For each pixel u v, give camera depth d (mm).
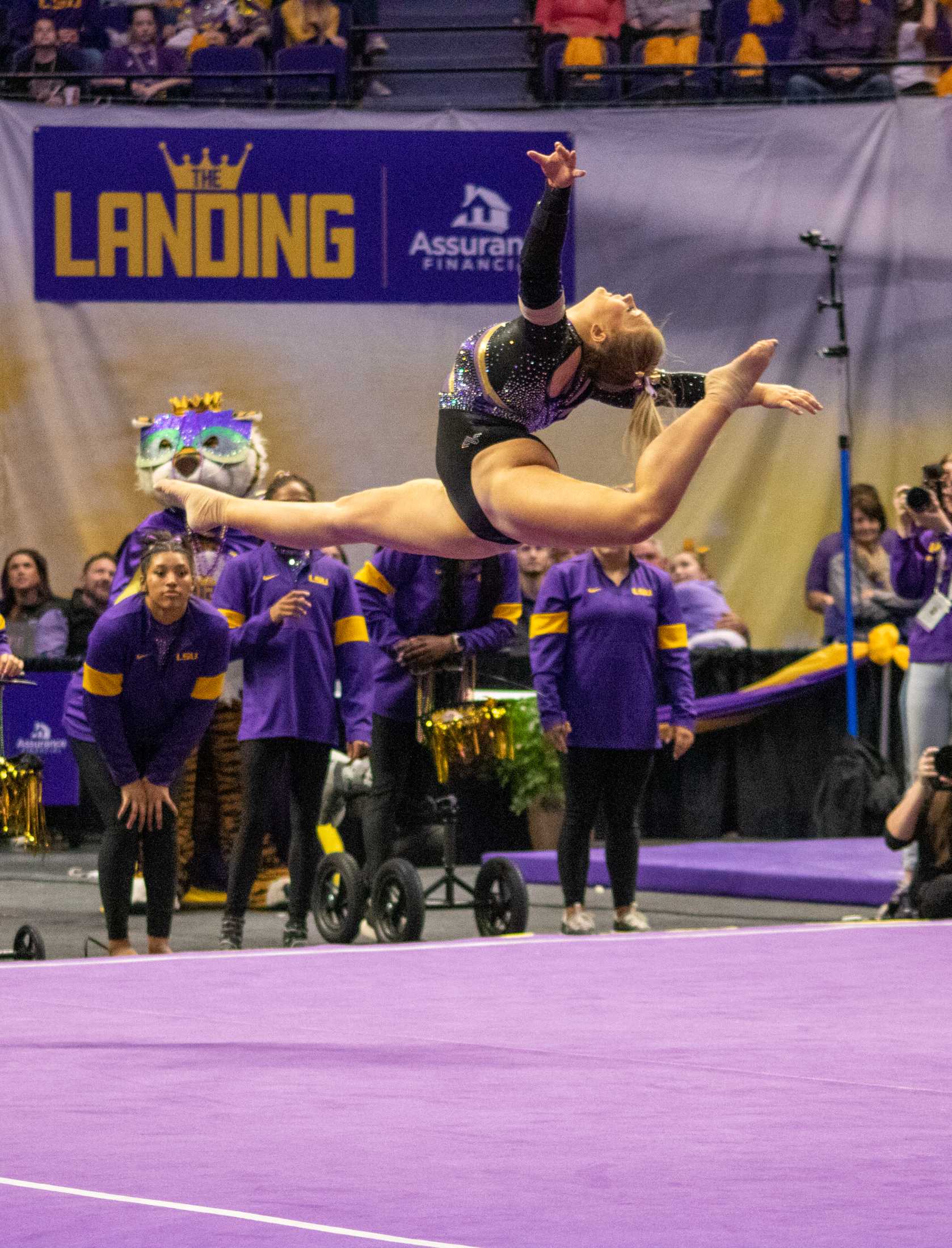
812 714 17656
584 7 22703
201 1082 5879
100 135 19266
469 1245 3984
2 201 19344
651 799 17891
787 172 19578
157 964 8898
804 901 13188
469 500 6562
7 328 19422
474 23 23672
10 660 10516
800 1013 7277
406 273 19500
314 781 10922
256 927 12273
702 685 17703
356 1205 4336
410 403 19672
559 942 9711
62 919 12766
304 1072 6039
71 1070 6078
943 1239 4023
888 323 19578
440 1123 5262
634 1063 6191
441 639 11070
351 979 8352
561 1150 4926
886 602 16875
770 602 19578
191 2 22484
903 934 9852
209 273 19406
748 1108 5465
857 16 21734
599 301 6711
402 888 10586
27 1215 4254
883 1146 4969
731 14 22234
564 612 11273
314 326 19578
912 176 19516
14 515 19484
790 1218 4211
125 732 9961
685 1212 4270
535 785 16172
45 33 21422
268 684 10789
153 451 12297
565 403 6707
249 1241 4012
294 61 21781
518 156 19453
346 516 7066
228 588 11086
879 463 19641
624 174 19594
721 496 19625
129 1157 4852
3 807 9961
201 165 19328
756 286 19656
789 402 6508
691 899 13680
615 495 6070
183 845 13383
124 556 11422
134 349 19500
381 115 19406
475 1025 7004
